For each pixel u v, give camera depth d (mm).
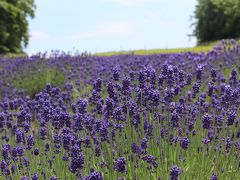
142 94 5297
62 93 7852
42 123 5883
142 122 5328
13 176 4793
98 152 4656
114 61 12602
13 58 16344
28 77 12000
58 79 11680
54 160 5039
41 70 12547
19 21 39781
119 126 5016
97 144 4980
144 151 4516
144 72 5426
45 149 5363
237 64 9250
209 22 52656
